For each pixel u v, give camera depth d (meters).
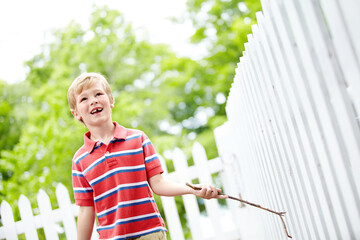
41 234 7.07
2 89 12.52
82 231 2.42
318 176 1.63
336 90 1.26
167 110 14.20
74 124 8.89
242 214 3.78
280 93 1.87
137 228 2.24
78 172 2.44
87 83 2.44
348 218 1.46
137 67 13.86
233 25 11.60
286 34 1.56
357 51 1.10
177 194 2.23
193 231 3.86
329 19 1.22
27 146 8.70
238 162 3.83
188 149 11.78
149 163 2.37
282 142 2.09
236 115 3.46
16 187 7.88
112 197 2.31
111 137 2.45
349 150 1.31
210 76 13.73
